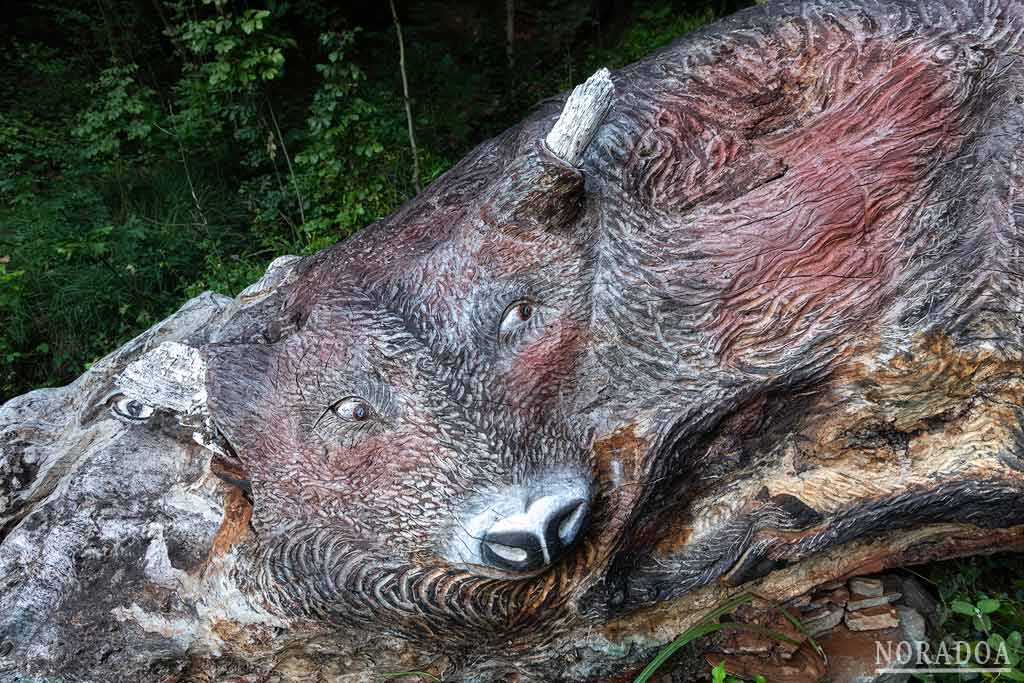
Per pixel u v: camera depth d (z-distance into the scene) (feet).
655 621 9.05
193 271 19.95
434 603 7.74
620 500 8.16
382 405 7.50
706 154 8.60
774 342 8.31
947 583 10.00
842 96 8.70
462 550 7.38
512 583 7.75
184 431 10.06
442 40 28.78
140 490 9.46
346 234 20.04
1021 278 8.25
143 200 22.40
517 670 8.93
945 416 8.61
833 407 8.63
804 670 9.21
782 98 8.81
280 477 7.78
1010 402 8.38
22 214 20.56
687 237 8.32
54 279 18.56
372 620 7.94
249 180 23.98
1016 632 9.03
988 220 8.41
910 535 9.21
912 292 8.34
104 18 27.86
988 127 8.59
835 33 8.87
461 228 8.02
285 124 24.64
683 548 8.86
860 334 8.38
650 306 8.18
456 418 7.41
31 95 26.73
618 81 9.12
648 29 26.25
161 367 8.02
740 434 8.54
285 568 7.89
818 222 8.38
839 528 8.69
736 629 8.93
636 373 8.15
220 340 8.48
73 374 17.79
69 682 8.65
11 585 8.99
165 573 8.72
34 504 10.20
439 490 7.39
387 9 29.71
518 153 8.20
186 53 25.55
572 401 8.04
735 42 9.03
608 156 8.42
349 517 7.64
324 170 20.27
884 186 8.47
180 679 8.77
